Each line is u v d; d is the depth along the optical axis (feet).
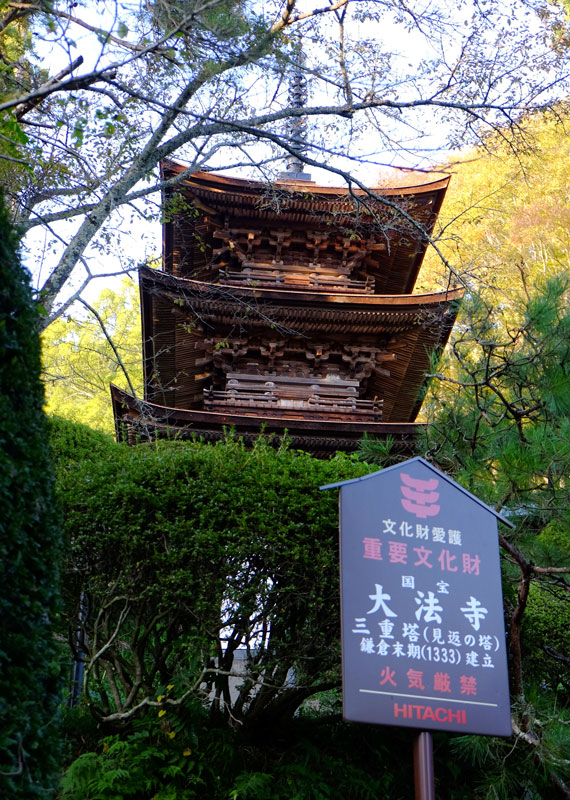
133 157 27.53
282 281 58.44
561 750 18.70
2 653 10.19
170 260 57.62
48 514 11.96
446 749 23.03
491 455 22.02
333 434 45.57
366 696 15.80
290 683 23.08
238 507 20.59
